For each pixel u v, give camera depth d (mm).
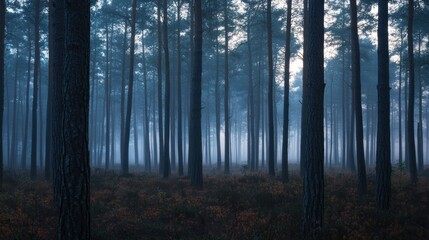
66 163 6609
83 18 6816
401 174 22719
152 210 12133
